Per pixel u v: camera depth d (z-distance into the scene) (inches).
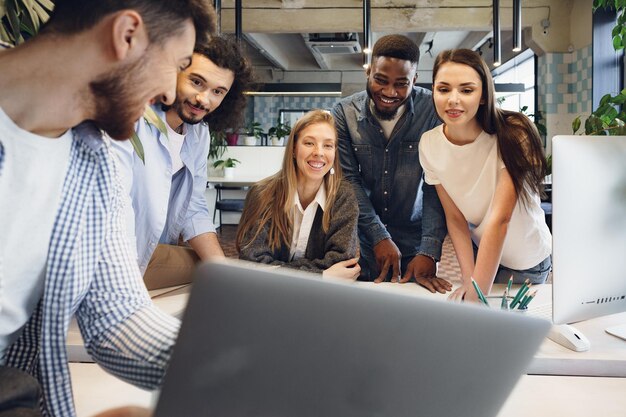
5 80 29.1
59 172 33.0
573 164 47.1
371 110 95.4
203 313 21.2
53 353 33.8
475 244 84.7
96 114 30.3
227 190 341.4
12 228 31.3
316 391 22.5
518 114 72.9
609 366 45.6
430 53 476.7
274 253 83.2
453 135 75.9
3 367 27.3
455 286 75.1
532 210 73.8
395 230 102.5
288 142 81.4
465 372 23.5
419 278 78.8
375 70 89.4
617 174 48.2
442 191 80.0
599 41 280.2
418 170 97.4
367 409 23.1
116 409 35.7
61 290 33.4
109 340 35.1
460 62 70.6
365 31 122.6
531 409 38.2
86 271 34.9
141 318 35.3
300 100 538.0
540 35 309.1
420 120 95.3
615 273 49.9
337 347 22.0
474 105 70.8
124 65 28.8
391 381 22.9
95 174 35.2
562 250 48.1
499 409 25.2
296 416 22.8
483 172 74.6
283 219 82.0
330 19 311.1
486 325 22.9
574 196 47.4
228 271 20.8
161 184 71.9
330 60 525.7
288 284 21.2
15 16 57.5
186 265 73.9
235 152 322.7
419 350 22.6
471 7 305.9
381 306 21.8
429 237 82.4
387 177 98.5
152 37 28.8
